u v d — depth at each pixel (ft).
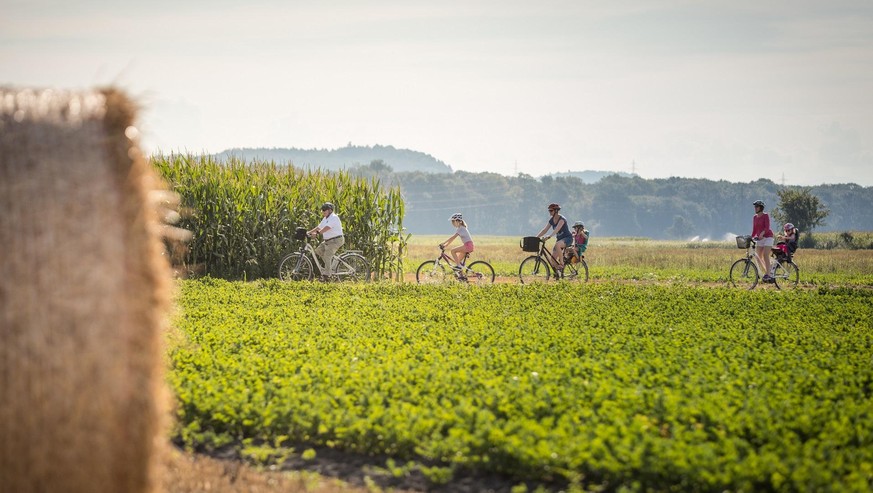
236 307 75.25
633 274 136.56
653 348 55.21
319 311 73.20
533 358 51.39
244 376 45.80
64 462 24.38
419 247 262.67
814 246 298.35
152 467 26.30
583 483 32.53
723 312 78.79
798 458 32.55
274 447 37.47
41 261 23.97
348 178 122.42
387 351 52.49
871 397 43.60
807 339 61.36
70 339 24.14
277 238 115.65
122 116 25.48
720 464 31.96
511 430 35.83
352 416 38.04
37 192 24.09
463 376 44.80
